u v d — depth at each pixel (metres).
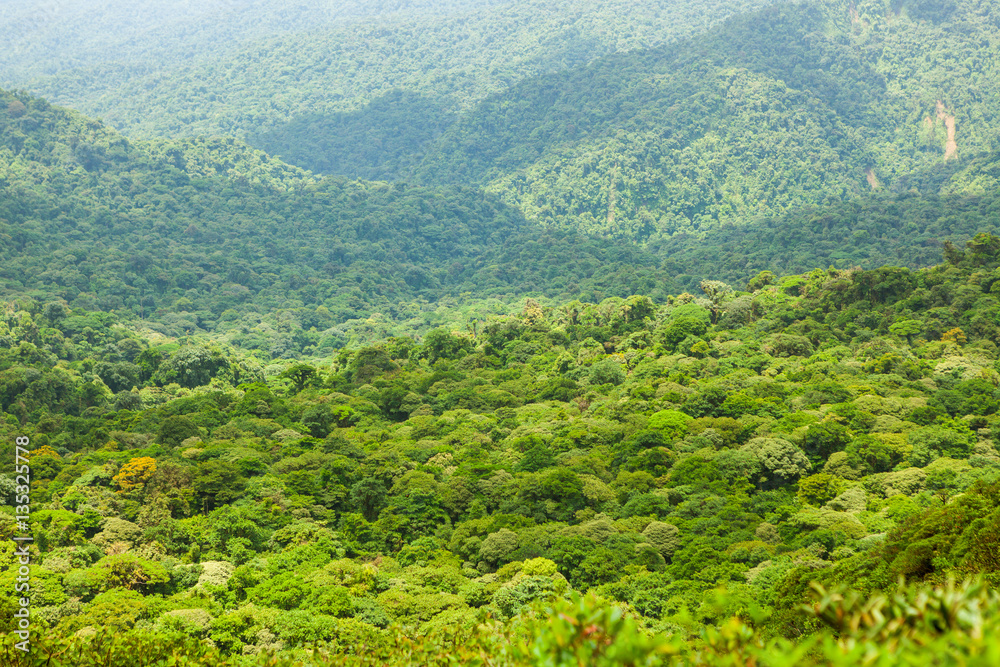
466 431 123.00
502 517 92.00
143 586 74.56
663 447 106.88
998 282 161.75
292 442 120.19
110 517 87.81
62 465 110.88
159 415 142.12
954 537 39.28
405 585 77.62
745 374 138.75
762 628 42.81
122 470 98.06
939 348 144.50
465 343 188.38
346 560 80.31
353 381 168.75
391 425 137.25
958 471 92.44
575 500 96.12
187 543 86.00
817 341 160.12
